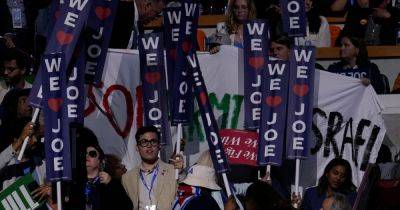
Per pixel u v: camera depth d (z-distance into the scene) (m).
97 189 30.34
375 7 43.06
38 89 31.44
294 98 32.88
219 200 31.03
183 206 30.34
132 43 37.62
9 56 36.25
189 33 32.84
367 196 30.81
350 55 38.78
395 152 38.91
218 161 31.70
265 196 25.42
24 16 43.25
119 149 34.59
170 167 31.77
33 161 32.31
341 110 35.47
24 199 30.86
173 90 32.75
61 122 30.22
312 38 41.81
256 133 33.12
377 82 39.53
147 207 31.12
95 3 32.59
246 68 33.19
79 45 31.75
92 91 34.47
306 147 32.84
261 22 33.06
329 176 32.59
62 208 29.88
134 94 34.66
